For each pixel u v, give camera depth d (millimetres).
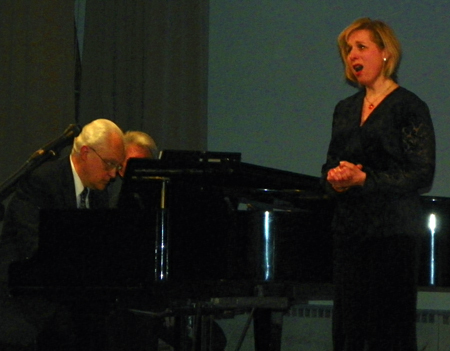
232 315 11414
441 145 16469
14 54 15938
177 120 18266
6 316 10133
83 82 17688
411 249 7426
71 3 16734
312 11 17984
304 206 10867
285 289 10789
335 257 7754
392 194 7445
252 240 9773
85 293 9125
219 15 19031
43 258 9180
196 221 9430
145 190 9711
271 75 18328
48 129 16172
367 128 7656
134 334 11078
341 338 7566
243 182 10188
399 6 17062
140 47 18125
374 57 7703
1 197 10211
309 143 17781
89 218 9188
